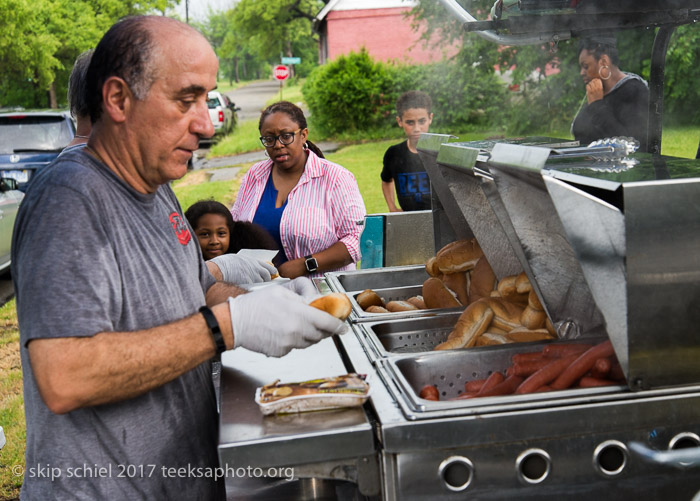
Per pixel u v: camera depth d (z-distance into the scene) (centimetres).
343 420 134
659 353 136
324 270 329
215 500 168
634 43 1027
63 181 133
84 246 129
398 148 470
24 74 2342
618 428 135
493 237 211
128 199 143
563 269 163
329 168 340
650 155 178
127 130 139
